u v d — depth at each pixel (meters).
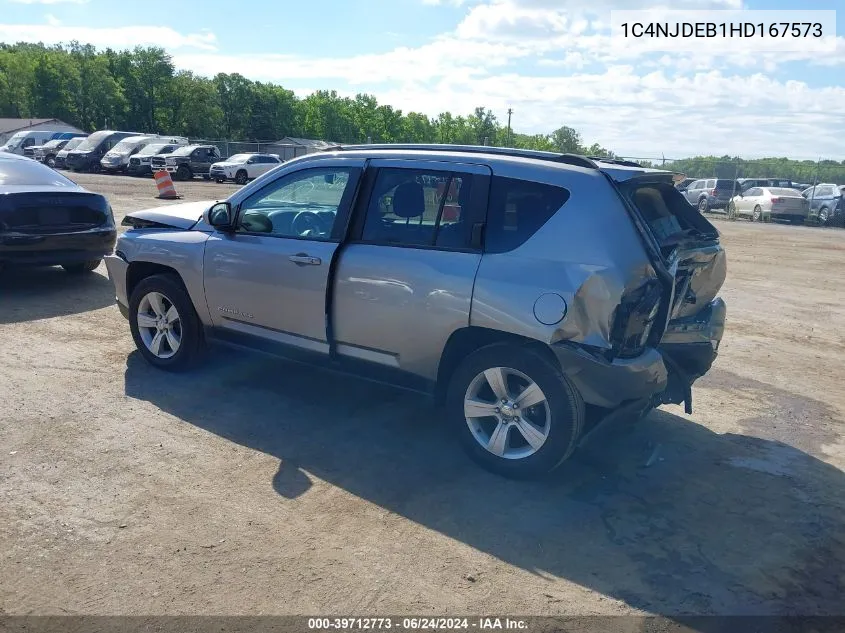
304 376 5.89
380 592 3.19
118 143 39.66
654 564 3.49
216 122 99.06
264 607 3.06
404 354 4.53
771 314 9.46
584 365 3.89
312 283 4.79
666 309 4.04
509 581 3.31
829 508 4.13
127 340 6.73
